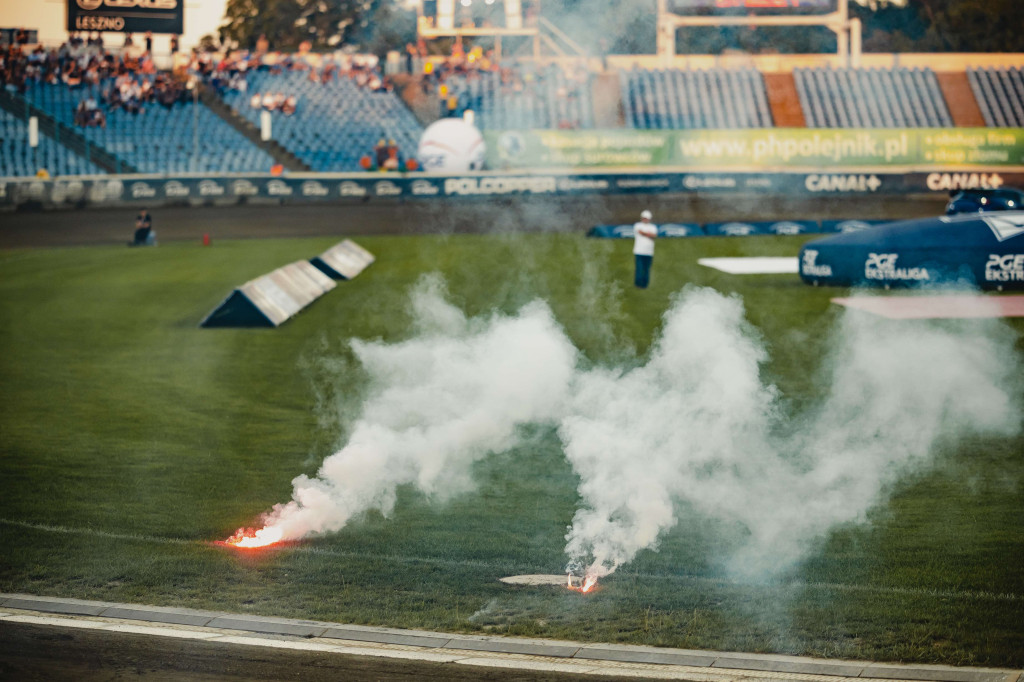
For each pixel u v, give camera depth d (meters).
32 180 61.06
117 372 24.88
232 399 22.03
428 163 65.19
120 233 58.12
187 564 12.54
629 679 9.53
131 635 10.55
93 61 70.19
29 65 69.00
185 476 16.50
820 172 65.69
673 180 64.81
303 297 35.31
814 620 10.78
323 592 11.67
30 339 29.45
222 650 10.20
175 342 28.78
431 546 13.23
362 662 9.92
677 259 46.38
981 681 9.42
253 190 63.16
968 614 10.88
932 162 70.56
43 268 46.69
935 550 12.96
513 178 64.06
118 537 13.56
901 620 10.75
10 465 17.14
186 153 67.31
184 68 72.00
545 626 10.71
